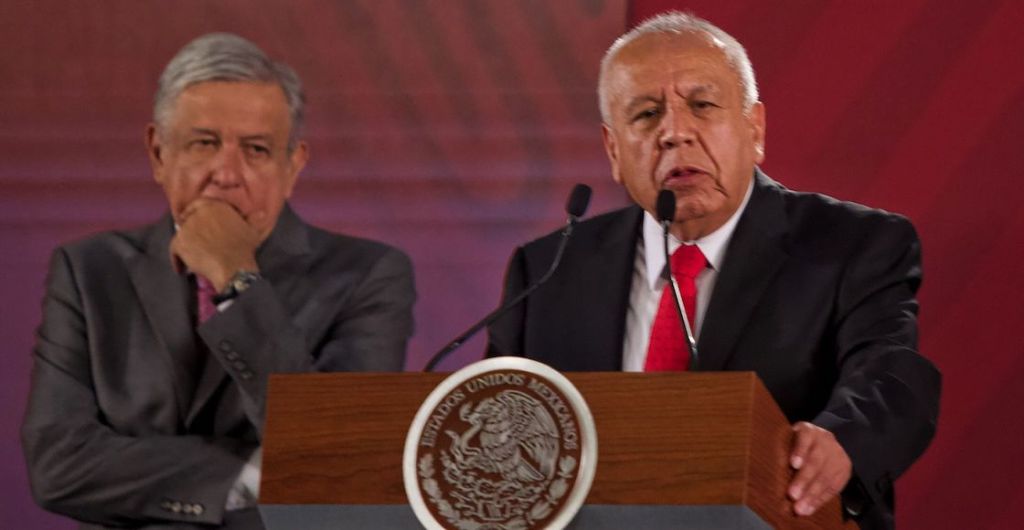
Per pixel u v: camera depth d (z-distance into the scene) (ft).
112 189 51.65
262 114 50.93
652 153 37.63
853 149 52.75
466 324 50.98
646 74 37.91
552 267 36.55
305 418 29.78
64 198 51.62
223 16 52.95
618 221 39.58
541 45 52.85
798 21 53.62
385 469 29.14
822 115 53.06
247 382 45.09
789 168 53.01
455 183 52.03
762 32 53.72
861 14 53.21
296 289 49.67
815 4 53.52
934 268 51.65
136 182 51.75
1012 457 50.26
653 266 38.42
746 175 37.96
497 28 52.90
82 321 48.88
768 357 35.91
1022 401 50.49
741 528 27.45
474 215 51.80
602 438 28.12
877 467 30.86
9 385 50.44
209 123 50.62
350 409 29.60
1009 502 50.03
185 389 47.70
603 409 28.25
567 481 27.96
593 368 37.63
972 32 52.47
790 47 53.52
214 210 49.49
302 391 29.94
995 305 51.16
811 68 53.31
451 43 52.80
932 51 52.65
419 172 52.11
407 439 28.91
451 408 28.91
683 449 27.61
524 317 39.09
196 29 52.90
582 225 39.88
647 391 28.09
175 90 50.96
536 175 52.11
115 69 52.75
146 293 49.03
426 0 53.01
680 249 38.24
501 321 39.22
